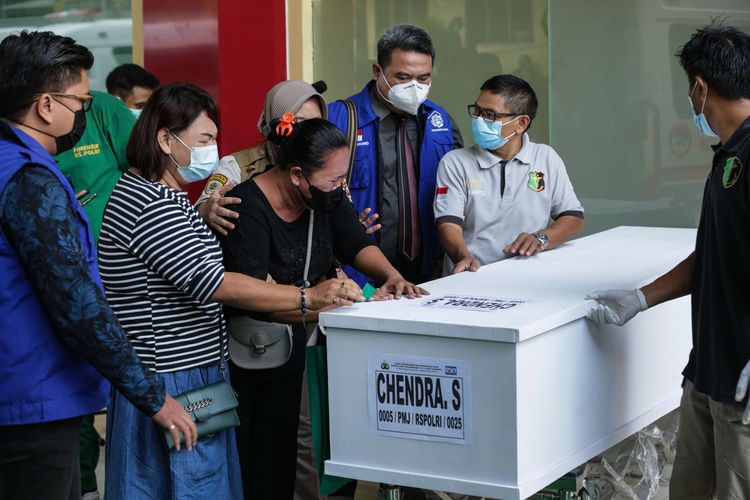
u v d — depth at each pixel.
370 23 4.97
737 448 2.32
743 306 2.27
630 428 2.75
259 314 2.75
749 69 2.32
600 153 4.28
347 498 3.19
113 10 6.38
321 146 2.59
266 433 2.90
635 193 4.22
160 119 2.38
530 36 4.64
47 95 2.08
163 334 2.38
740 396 2.23
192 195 4.39
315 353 2.42
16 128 2.08
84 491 3.75
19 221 2.00
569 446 2.42
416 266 3.62
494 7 4.71
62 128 2.12
